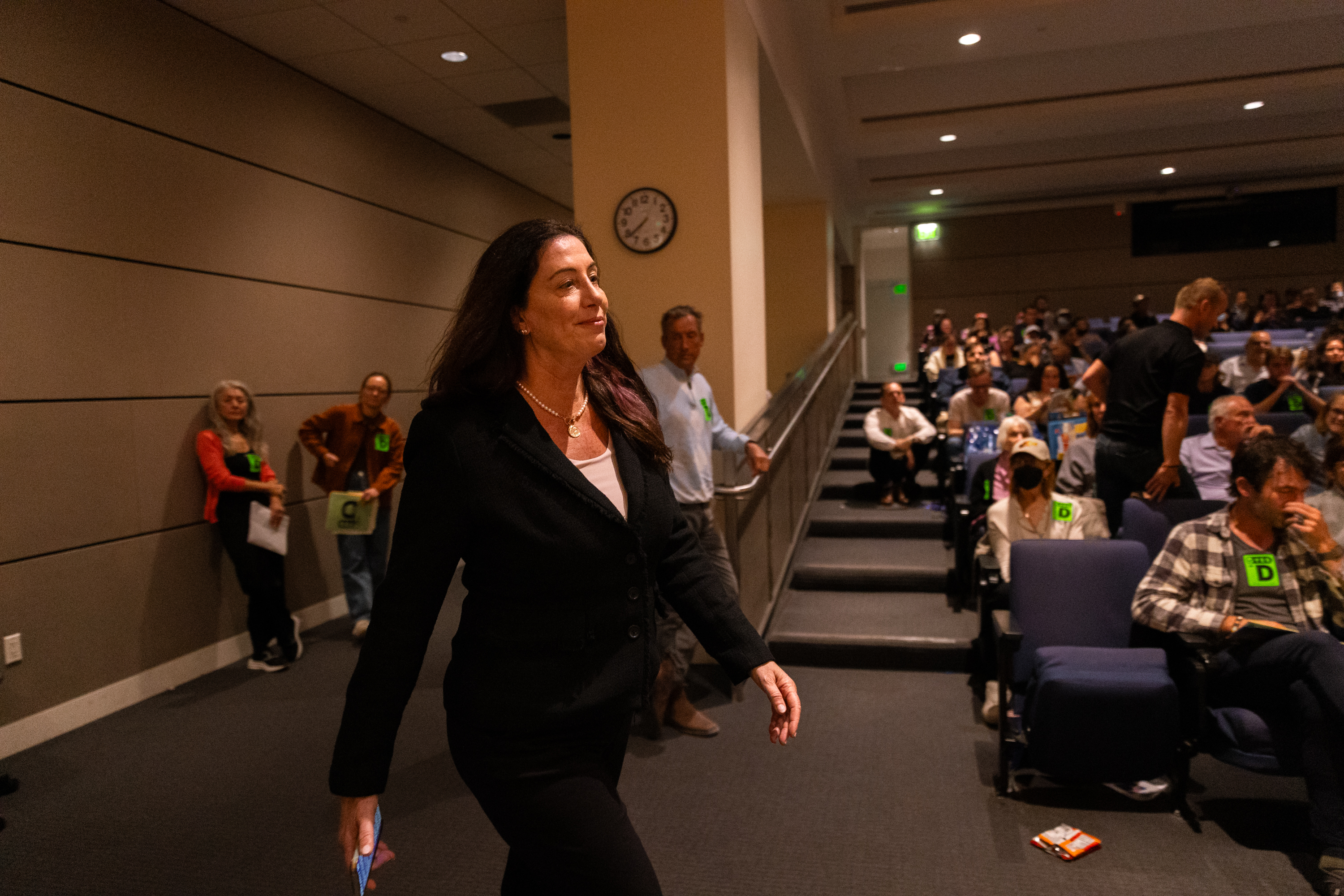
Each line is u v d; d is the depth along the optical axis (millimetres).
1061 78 8688
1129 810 2787
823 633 4332
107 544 3959
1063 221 14914
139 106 4145
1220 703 2656
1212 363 5656
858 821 2756
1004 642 2859
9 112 3539
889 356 16891
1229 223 14172
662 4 4133
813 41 7242
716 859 2543
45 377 3678
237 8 4379
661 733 3523
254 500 4492
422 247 6629
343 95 5699
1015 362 10078
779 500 4914
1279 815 2738
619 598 1252
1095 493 4301
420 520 1170
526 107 6016
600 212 4262
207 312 4559
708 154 4094
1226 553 2760
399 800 2986
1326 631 2664
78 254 3836
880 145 10547
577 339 1229
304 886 2477
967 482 5234
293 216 5215
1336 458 3146
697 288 4145
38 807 3023
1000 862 2494
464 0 4367
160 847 2721
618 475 1320
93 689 3863
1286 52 8133
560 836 1158
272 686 4285
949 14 6844
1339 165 12531
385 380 5156
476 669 1205
